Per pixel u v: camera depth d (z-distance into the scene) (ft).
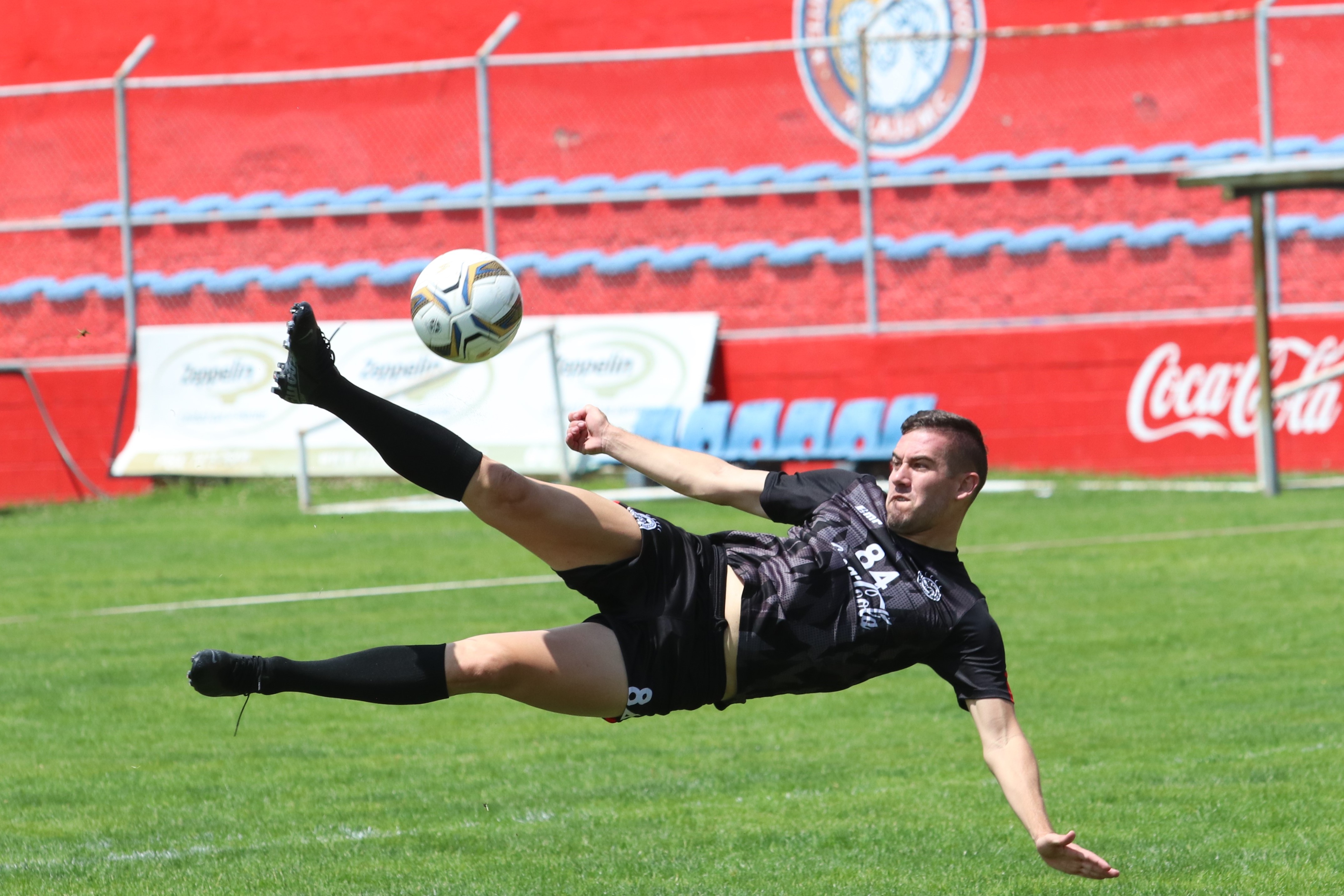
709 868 63.46
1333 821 68.18
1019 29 219.61
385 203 294.25
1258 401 198.70
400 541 180.24
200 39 313.12
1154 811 70.44
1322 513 176.55
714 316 234.99
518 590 141.69
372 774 81.82
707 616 49.85
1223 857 63.21
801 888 60.44
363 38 311.47
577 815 72.74
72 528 202.59
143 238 301.63
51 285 297.74
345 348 231.09
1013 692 96.89
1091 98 298.15
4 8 316.60
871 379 230.48
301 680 45.03
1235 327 220.02
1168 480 213.25
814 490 53.31
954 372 228.02
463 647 46.98
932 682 106.73
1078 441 224.94
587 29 308.81
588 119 309.01
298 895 60.08
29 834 70.08
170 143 312.29
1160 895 58.49
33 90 236.84
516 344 231.91
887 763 82.53
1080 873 44.68
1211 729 86.33
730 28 305.94
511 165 309.83
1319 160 182.91
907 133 301.43
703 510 199.82
